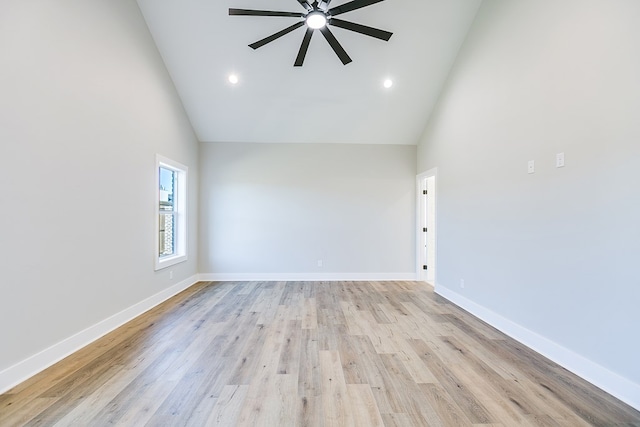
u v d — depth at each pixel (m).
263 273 5.02
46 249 2.08
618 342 1.77
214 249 4.99
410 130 4.83
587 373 1.95
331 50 3.62
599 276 1.89
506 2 2.79
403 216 5.12
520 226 2.59
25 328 1.92
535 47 2.43
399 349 2.39
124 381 1.90
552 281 2.25
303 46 2.90
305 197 5.04
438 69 3.86
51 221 2.12
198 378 1.94
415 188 5.11
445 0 3.17
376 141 5.04
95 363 2.13
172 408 1.63
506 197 2.77
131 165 3.08
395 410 1.63
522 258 2.56
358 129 4.80
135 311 3.16
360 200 5.08
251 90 4.12
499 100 2.89
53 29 2.12
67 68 2.25
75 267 2.34
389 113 4.50
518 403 1.69
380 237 5.10
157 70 3.58
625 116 1.74
